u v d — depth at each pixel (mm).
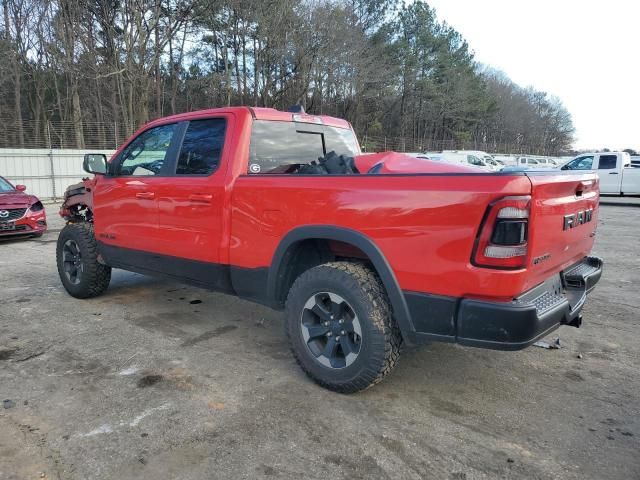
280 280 3521
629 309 5172
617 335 4395
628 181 17219
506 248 2496
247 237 3637
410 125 58438
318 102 39781
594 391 3312
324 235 3152
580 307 3092
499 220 2494
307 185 3238
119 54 27844
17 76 29891
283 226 3387
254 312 5016
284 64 35062
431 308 2760
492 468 2467
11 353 3881
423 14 51469
